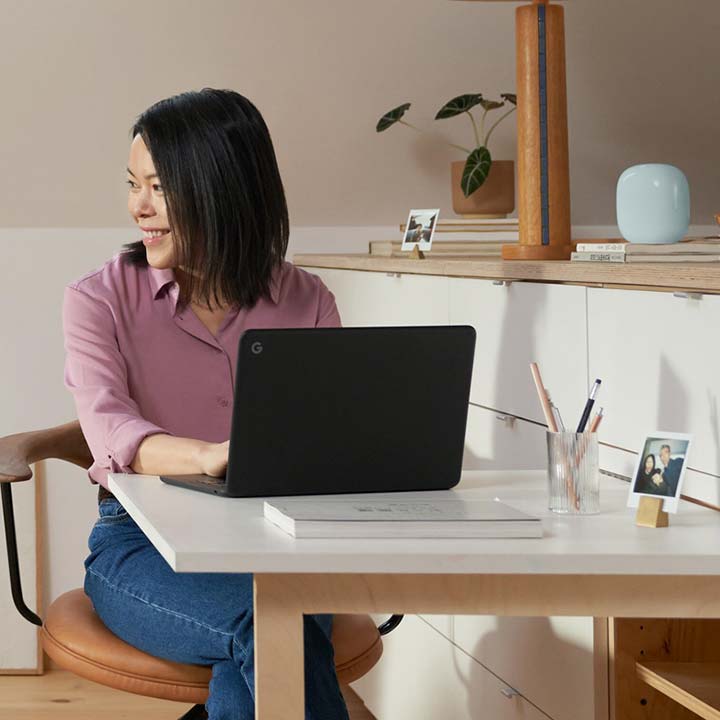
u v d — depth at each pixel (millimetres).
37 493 3443
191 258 2035
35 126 3178
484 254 2812
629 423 1777
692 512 1546
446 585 1344
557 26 2309
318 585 1346
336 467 1648
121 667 1834
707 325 1576
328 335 1609
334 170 3373
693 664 1704
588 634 1799
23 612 2061
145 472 1841
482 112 3275
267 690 1353
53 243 3434
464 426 1705
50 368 3461
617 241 2174
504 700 2129
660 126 3344
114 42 3020
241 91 3176
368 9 3000
